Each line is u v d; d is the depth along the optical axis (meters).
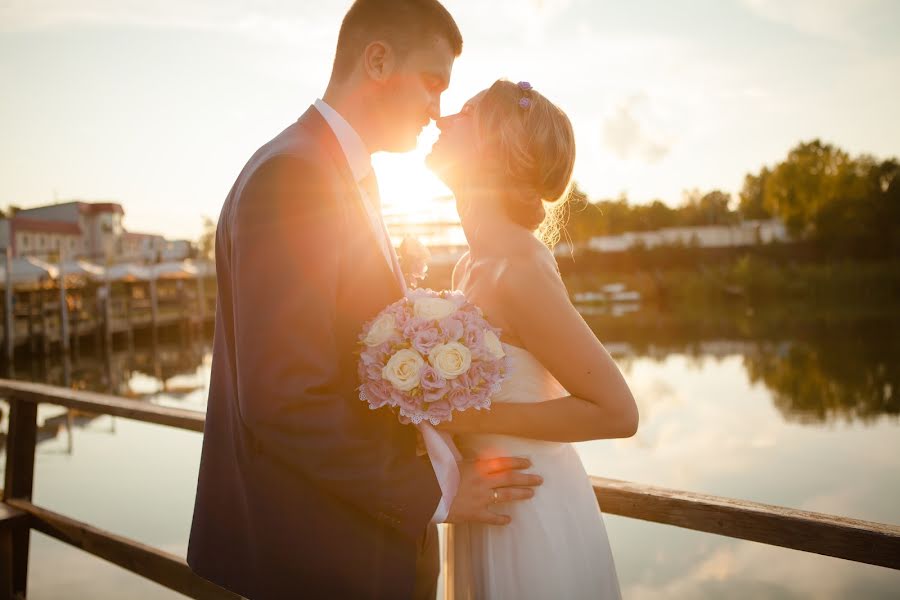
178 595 4.59
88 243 57.22
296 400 1.18
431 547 1.48
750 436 11.03
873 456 9.62
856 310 35.97
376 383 1.30
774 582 5.62
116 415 2.45
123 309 36.78
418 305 1.34
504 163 1.41
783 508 1.38
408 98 1.46
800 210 54.84
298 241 1.22
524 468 1.39
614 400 1.29
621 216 73.88
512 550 1.42
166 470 8.48
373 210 1.43
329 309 1.25
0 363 24.95
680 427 11.77
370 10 1.43
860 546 1.25
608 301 51.31
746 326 30.20
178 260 43.50
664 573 5.78
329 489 1.22
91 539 2.46
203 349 30.19
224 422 1.43
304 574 1.28
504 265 1.37
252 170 1.29
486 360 1.30
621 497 1.56
